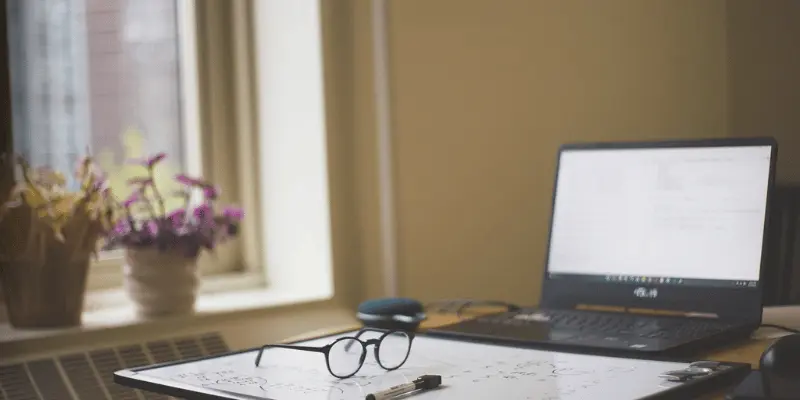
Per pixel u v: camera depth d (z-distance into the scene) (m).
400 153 2.23
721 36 2.82
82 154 2.17
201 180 2.02
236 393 1.11
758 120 2.74
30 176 2.01
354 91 2.21
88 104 2.18
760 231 1.53
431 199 2.28
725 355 1.37
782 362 1.01
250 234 2.35
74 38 2.15
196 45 2.29
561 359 1.26
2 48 2.00
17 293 1.82
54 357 1.74
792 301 2.11
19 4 2.06
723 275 1.55
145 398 1.74
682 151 1.65
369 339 1.24
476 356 1.30
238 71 2.33
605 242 1.70
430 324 1.74
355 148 2.22
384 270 2.23
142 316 1.95
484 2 2.36
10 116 2.01
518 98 2.42
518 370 1.20
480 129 2.35
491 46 2.37
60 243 1.81
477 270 2.36
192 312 1.97
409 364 1.25
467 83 2.33
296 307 2.11
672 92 2.72
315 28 2.19
